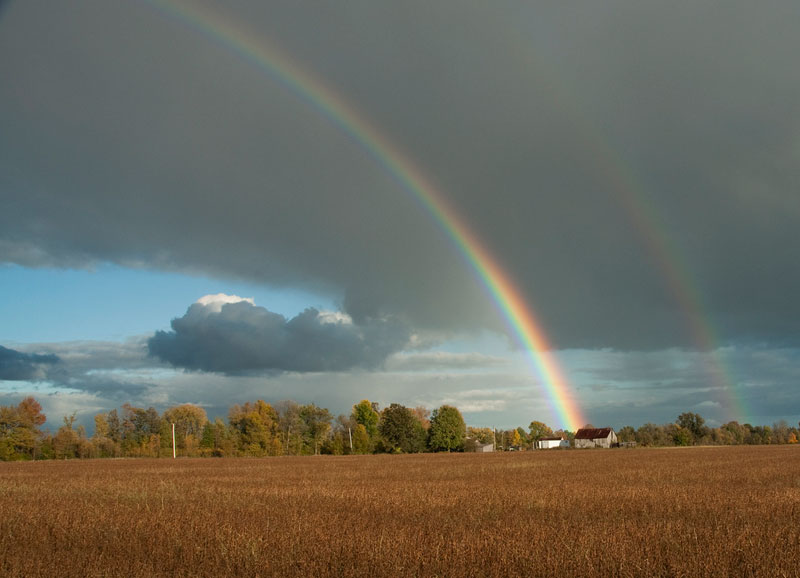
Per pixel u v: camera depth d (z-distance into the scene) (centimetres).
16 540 1562
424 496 2683
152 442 12438
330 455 12719
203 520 1803
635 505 2250
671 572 1188
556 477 4103
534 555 1294
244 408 14450
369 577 1201
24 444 10788
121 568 1258
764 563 1229
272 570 1249
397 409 14075
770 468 4906
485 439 19412
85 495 2866
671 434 18200
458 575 1187
